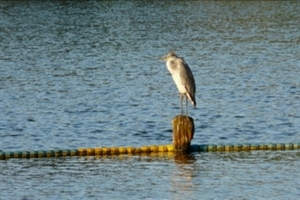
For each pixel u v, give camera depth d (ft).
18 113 129.70
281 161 99.35
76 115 128.67
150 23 261.65
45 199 83.97
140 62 182.80
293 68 172.76
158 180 90.79
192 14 286.87
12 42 217.97
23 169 95.71
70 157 101.71
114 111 131.85
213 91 148.25
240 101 139.54
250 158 100.99
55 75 165.58
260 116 127.75
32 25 256.93
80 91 148.46
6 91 148.15
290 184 88.99
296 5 313.12
